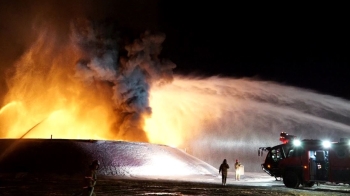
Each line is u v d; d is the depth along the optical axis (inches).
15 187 922.7
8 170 1323.8
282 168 1127.6
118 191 869.2
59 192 832.9
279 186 1142.3
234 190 965.8
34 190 866.1
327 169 1055.0
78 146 1459.2
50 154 1406.3
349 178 1011.9
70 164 1359.5
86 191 651.5
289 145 1139.3
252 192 928.3
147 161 1464.1
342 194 937.5
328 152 1049.5
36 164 1355.8
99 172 1326.3
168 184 1067.3
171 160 1539.1
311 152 1085.8
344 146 1028.5
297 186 1094.4
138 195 804.6
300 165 1090.7
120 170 1364.4
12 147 1466.5
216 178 1411.2
